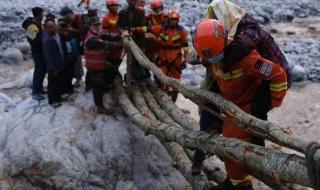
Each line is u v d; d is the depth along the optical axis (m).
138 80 7.34
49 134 6.64
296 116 8.84
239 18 4.26
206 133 4.59
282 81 4.15
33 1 14.75
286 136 3.59
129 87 7.19
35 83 7.74
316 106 9.15
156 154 6.64
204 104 4.86
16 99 9.31
